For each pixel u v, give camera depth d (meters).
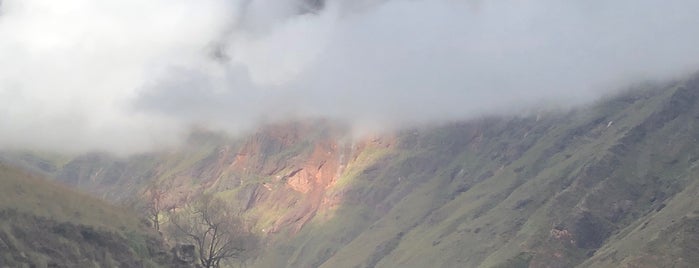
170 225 147.00
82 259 96.56
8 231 91.56
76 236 99.12
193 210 157.75
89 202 110.81
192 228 147.00
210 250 139.00
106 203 116.25
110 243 102.88
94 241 101.19
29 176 108.25
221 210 158.88
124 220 112.00
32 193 102.06
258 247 162.00
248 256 155.88
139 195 188.00
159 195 165.38
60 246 95.69
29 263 89.69
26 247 92.06
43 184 106.75
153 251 109.88
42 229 96.12
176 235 142.00
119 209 116.75
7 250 88.62
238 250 148.62
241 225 156.62
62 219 100.06
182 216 153.25
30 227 95.00
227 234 153.25
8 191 98.62
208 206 160.00
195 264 123.75
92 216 106.75
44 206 100.69
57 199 104.50
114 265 99.94
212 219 153.75
